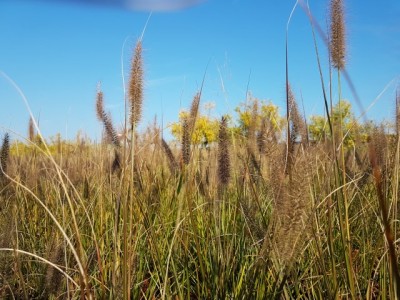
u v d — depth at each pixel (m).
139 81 0.49
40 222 1.03
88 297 0.47
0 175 0.83
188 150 0.67
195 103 0.68
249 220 0.59
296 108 0.62
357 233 0.80
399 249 0.59
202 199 0.90
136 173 0.83
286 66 0.56
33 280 0.71
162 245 0.81
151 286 0.72
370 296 0.59
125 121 0.50
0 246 0.56
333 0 0.54
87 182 1.02
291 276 0.67
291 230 0.41
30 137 1.14
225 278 0.60
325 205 0.71
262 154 0.67
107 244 0.77
